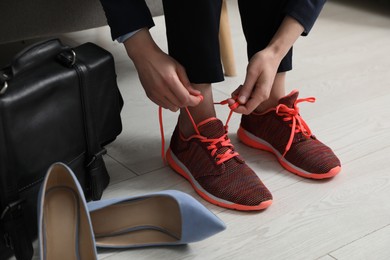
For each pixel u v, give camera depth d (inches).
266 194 39.0
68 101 36.6
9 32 54.0
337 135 49.5
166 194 34.2
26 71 34.5
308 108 54.9
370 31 78.5
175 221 35.1
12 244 32.9
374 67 65.4
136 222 36.1
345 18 84.5
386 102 56.1
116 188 42.1
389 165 44.5
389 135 49.4
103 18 58.5
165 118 53.8
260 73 38.5
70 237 32.9
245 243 35.6
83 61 38.9
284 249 34.9
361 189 41.3
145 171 44.6
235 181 39.8
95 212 35.5
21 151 33.0
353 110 54.4
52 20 55.6
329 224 37.3
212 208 39.6
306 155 42.9
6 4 52.9
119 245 34.9
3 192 32.0
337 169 42.1
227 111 54.8
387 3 90.8
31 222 34.5
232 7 91.0
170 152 44.6
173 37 39.3
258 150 47.5
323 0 40.3
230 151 41.2
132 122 52.9
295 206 39.4
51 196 33.9
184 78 37.9
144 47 37.0
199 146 41.3
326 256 34.2
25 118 33.1
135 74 64.7
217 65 39.8
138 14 36.6
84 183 39.6
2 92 31.7
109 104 41.9
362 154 46.3
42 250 30.0
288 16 39.8
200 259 34.2
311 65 66.3
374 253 34.4
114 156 46.9
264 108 46.1
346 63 66.7
